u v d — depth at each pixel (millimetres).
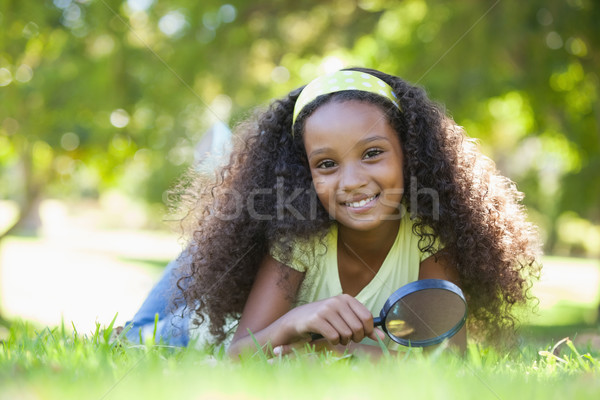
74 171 12930
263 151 2936
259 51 10742
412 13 10305
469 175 2887
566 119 10875
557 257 31984
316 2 10297
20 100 10492
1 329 9891
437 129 2844
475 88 8820
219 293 2877
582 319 11875
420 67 9094
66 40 10469
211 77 10406
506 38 8508
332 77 2670
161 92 10250
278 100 2979
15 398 1573
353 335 2285
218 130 5383
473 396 1620
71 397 1576
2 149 13500
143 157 11727
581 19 8398
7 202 43531
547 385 1832
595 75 9562
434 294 2373
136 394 1601
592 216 12695
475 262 2852
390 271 2848
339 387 1654
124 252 27906
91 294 14289
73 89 10305
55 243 32562
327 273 2830
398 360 2012
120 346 2395
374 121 2559
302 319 2340
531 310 3154
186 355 2135
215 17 10273
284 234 2732
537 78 9172
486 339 3055
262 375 1789
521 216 3121
